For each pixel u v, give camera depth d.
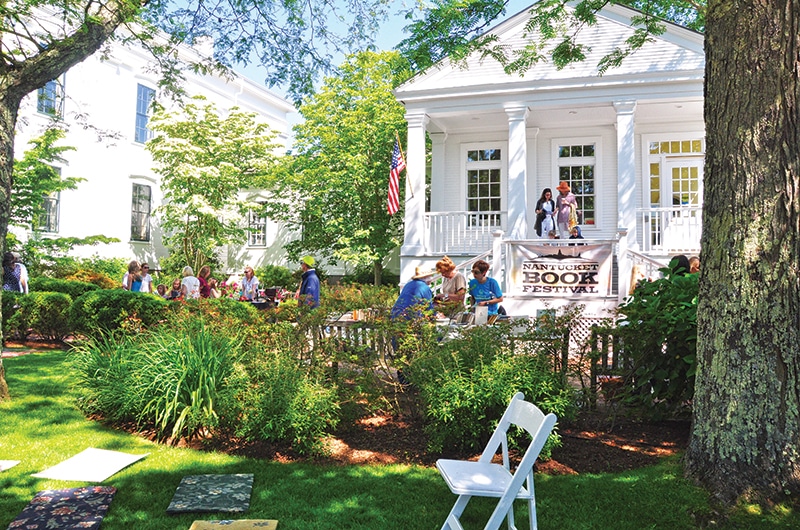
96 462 4.88
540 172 17.72
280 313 6.72
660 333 5.51
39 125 17.38
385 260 23.62
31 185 15.64
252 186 24.38
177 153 20.62
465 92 15.68
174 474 4.64
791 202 3.82
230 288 18.39
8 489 4.29
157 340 6.39
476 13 8.27
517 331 6.72
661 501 3.90
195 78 23.70
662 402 5.74
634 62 14.96
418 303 6.34
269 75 9.73
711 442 3.99
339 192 20.98
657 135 17.03
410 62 8.57
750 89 3.97
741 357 3.88
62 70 6.74
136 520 3.83
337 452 5.19
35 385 7.48
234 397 5.53
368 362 5.84
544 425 3.18
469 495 3.38
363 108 21.45
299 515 3.93
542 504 4.02
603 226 17.22
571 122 17.22
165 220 22.39
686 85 14.45
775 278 3.82
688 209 14.77
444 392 4.98
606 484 4.30
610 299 11.45
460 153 18.42
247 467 4.81
